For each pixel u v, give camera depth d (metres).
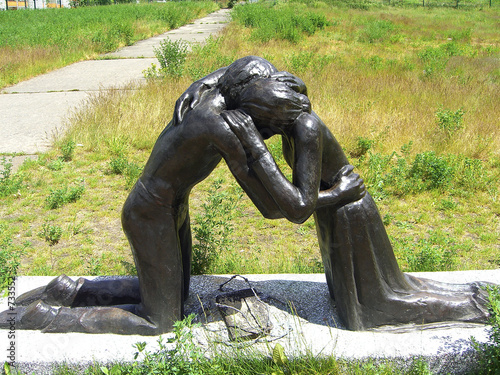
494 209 6.66
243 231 6.11
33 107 12.09
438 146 8.48
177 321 3.03
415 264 4.82
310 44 21.05
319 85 11.55
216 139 2.87
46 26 24.31
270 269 4.80
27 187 7.44
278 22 23.89
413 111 9.91
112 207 6.82
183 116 3.00
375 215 3.26
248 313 3.48
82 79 15.34
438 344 3.17
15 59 16.78
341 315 3.42
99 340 3.25
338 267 3.29
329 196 3.08
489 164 8.05
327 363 3.05
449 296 3.40
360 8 39.88
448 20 32.03
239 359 3.09
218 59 14.38
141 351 2.92
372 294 3.28
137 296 3.65
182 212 3.30
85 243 5.82
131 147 9.09
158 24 29.11
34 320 3.32
